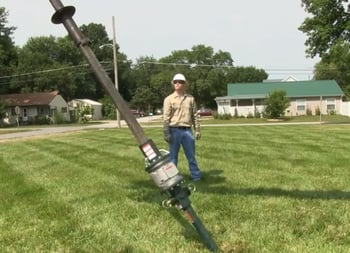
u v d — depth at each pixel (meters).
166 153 4.08
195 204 5.90
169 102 7.87
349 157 10.55
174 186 3.96
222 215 5.39
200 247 4.36
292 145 14.03
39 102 67.62
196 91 100.31
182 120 7.85
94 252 4.35
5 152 15.22
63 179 8.52
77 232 4.96
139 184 7.68
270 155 11.27
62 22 4.04
